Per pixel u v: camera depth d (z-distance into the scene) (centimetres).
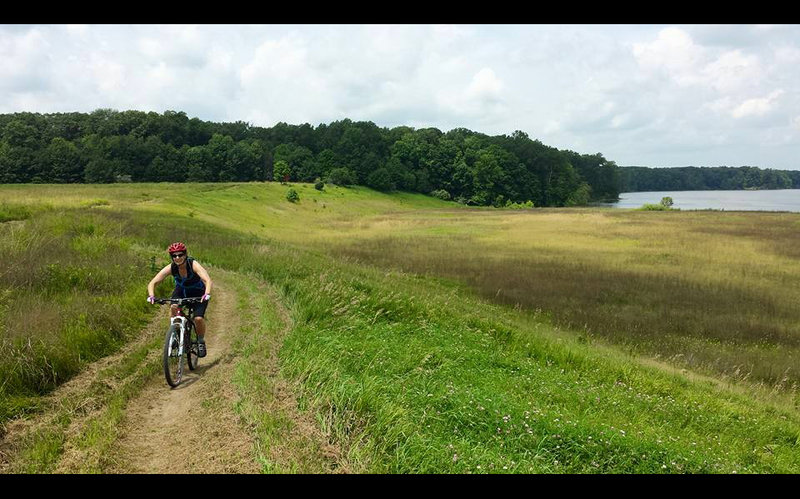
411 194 13400
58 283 1056
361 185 13012
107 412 565
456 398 696
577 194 14762
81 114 12888
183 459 478
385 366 820
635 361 1362
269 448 483
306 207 8462
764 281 2795
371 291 1482
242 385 637
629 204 15388
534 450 607
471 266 3062
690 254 3797
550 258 3525
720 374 1385
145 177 10719
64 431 517
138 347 816
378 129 15925
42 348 657
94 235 1827
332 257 2961
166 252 1912
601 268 3117
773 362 1480
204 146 12269
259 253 2138
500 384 878
